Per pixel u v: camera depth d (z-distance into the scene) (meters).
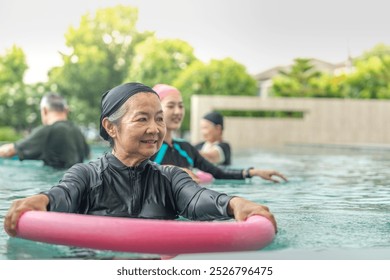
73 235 2.16
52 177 5.34
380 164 8.16
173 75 42.59
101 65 45.03
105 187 2.59
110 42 46.44
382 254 2.13
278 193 4.21
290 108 17.33
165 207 2.65
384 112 17.80
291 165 7.84
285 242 2.35
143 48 43.38
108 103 2.60
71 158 6.28
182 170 2.74
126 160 2.61
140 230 2.09
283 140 17.38
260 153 11.58
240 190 4.36
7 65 40.47
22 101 37.12
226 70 39.56
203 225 2.14
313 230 2.61
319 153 11.56
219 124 6.45
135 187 2.61
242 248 2.16
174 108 4.29
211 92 39.38
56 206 2.46
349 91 36.75
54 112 6.47
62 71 42.56
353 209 3.36
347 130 17.64
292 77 38.91
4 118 36.91
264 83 46.75
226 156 6.16
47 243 2.28
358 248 2.23
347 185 4.91
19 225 2.31
